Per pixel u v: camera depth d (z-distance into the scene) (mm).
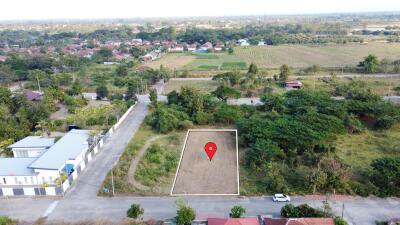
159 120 80375
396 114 79500
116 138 76000
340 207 48156
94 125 82250
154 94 98250
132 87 111625
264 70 139375
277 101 89250
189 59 185500
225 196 51906
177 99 95625
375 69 135875
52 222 46000
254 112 87375
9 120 80562
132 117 90875
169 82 131000
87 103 102312
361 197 50781
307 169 59125
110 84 127938
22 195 53062
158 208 48906
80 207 49500
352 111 83062
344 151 66688
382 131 77312
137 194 52719
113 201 50875
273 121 73750
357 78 124812
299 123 70812
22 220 46656
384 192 51000
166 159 65188
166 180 57062
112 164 62812
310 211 44625
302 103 86062
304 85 115875
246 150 68500
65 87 125188
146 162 63531
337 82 115750
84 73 142750
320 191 52438
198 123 84000
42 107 86875
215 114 84875
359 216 46062
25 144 66062
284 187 52375
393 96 103000
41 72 135500
